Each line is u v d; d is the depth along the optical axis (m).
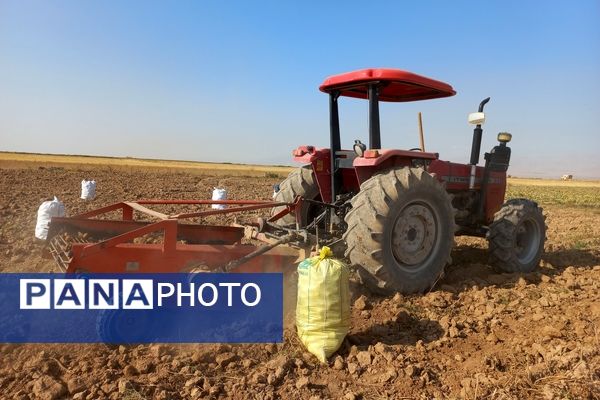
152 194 15.91
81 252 3.60
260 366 3.39
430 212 5.08
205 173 39.97
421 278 4.95
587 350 3.41
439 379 3.24
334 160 5.67
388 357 3.45
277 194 6.27
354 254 4.66
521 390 3.05
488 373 3.30
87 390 3.00
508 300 4.87
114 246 3.74
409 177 4.79
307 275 3.65
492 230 6.11
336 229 5.55
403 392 3.08
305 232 4.61
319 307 3.58
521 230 6.27
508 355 3.59
